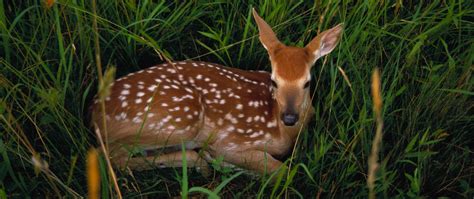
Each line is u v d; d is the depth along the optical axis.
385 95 5.52
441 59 6.00
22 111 5.05
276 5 5.94
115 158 5.21
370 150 5.07
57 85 4.99
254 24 6.05
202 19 6.16
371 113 5.21
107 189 4.23
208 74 5.61
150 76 5.39
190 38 6.12
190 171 5.36
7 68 5.12
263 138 5.65
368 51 5.69
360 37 5.70
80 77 5.23
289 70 5.07
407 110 5.38
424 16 5.97
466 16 6.15
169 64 5.59
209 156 5.69
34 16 5.40
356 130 5.06
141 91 5.25
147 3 5.85
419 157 4.91
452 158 5.25
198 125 5.42
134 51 5.79
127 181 4.91
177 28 5.91
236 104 5.57
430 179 5.21
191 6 6.10
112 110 5.20
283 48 5.25
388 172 4.84
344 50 5.43
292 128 5.59
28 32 5.54
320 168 5.02
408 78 5.62
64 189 4.81
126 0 5.71
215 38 5.65
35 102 5.08
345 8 5.81
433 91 5.36
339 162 5.00
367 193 4.85
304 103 5.33
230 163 5.69
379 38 5.55
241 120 5.58
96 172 2.49
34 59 5.27
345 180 4.95
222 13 5.96
